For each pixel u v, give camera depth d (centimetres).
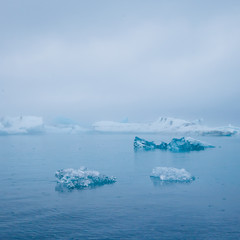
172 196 2409
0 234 1619
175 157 5506
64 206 2125
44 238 1566
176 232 1644
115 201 2258
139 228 1703
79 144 10038
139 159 5144
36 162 4712
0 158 5350
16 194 2478
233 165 4325
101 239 1552
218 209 2055
